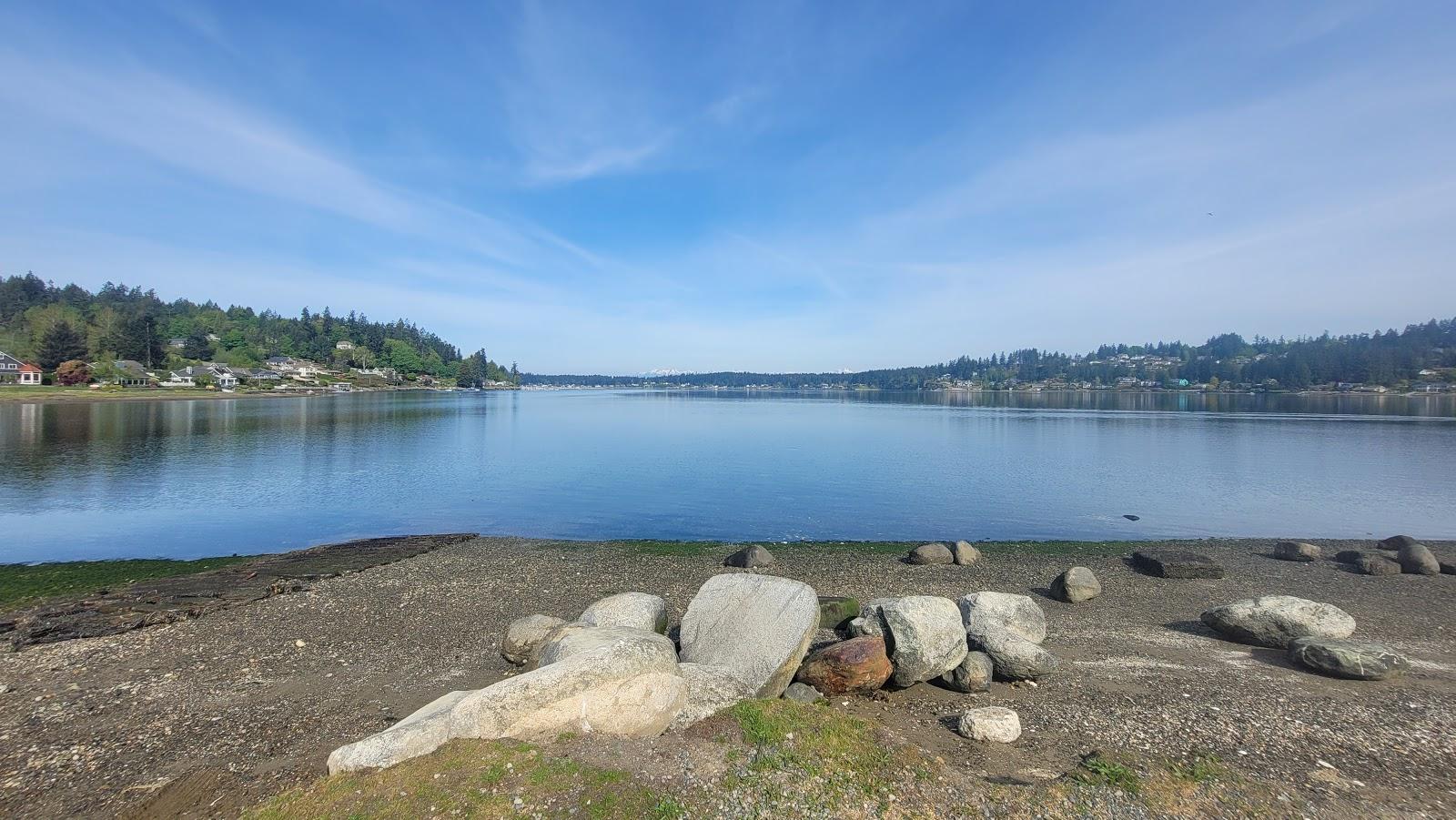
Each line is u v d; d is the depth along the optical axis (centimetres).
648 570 2127
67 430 6856
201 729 981
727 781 739
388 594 1803
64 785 827
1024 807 728
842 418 11056
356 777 723
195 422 8012
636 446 6369
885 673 1079
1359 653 1157
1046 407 14700
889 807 711
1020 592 1869
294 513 3206
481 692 815
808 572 2125
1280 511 3319
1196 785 782
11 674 1211
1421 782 807
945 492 3825
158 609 1644
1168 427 8488
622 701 823
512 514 3234
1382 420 9244
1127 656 1307
